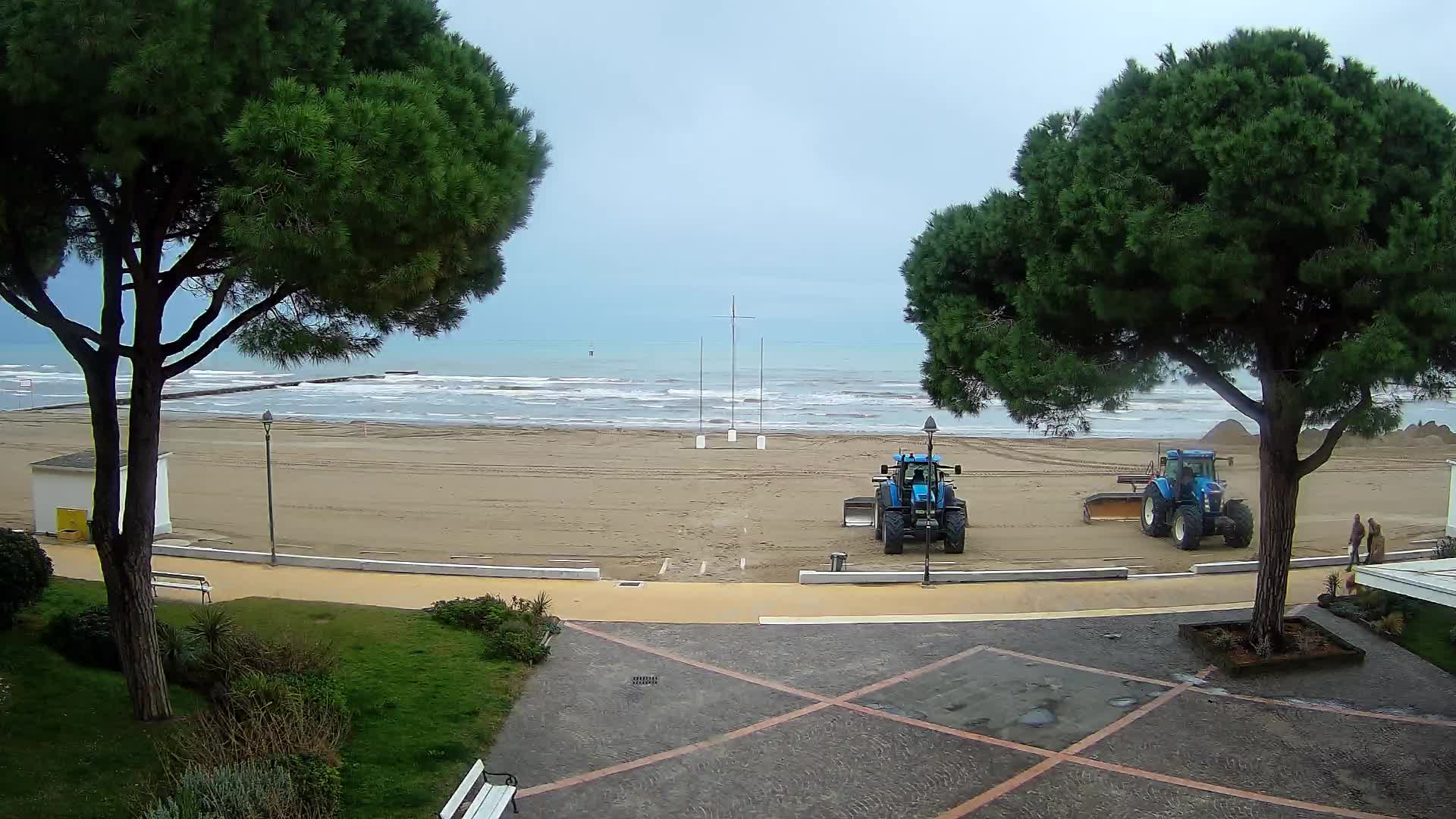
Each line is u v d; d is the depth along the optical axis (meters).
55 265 8.64
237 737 7.76
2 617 9.71
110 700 8.50
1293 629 12.27
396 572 16.95
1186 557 20.47
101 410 7.87
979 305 11.59
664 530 23.61
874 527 23.30
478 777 7.60
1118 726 9.72
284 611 12.80
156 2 6.10
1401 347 8.23
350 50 7.64
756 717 9.92
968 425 51.69
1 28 6.03
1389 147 9.60
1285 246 9.40
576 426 48.69
